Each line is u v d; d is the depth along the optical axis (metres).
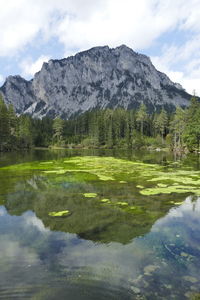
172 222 11.17
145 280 6.54
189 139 69.38
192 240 9.17
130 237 9.46
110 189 18.30
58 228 10.41
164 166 34.06
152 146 100.31
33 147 107.19
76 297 5.83
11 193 17.02
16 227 10.55
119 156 55.56
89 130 128.62
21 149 88.00
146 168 31.72
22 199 15.35
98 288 6.18
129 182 21.28
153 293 5.96
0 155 56.47
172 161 42.12
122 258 7.75
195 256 7.89
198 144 69.31
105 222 11.13
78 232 9.96
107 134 115.56
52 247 8.58
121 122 124.94
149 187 19.03
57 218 11.72
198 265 7.32
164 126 108.06
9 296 5.86
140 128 123.19
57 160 43.72
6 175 25.45
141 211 12.80
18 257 7.86
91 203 14.35
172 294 5.92
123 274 6.82
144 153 68.75
